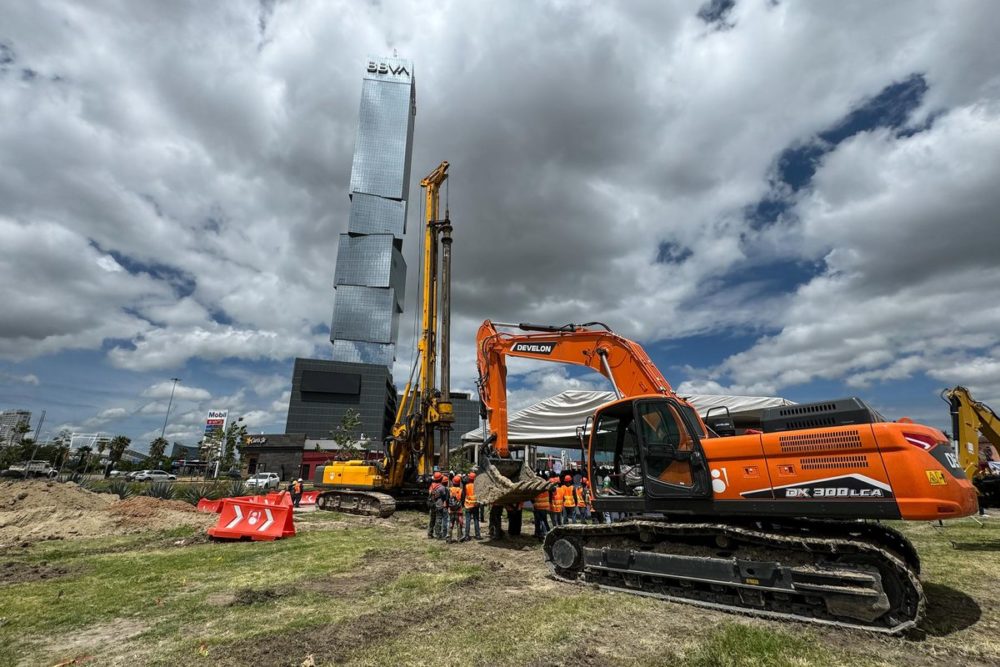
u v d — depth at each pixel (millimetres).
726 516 6273
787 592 5266
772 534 5621
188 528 11828
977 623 5098
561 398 18062
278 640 4699
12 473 41562
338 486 17422
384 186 169500
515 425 18641
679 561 6012
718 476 6094
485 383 11805
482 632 4887
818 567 5219
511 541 10750
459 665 4109
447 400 14570
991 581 6875
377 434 99625
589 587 6738
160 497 19766
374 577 7285
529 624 5102
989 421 11531
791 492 5570
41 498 13164
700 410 14797
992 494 15109
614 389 9680
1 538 10258
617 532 6770
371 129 176625
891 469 5062
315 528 12656
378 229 163375
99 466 56812
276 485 45188
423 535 11664
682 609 5660
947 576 7160
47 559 8656
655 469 6625
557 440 18625
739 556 5793
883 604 4773
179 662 4242
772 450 5773
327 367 100438
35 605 5848
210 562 8289
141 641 4727
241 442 58656
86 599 6113
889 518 5008
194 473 72062
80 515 12219
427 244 16203
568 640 4652
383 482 16109
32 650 4527
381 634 4867
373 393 101750
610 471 7391
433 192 16188
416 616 5422
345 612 5574
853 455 5293
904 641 4602
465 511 11320
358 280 156750
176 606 5812
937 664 4137
